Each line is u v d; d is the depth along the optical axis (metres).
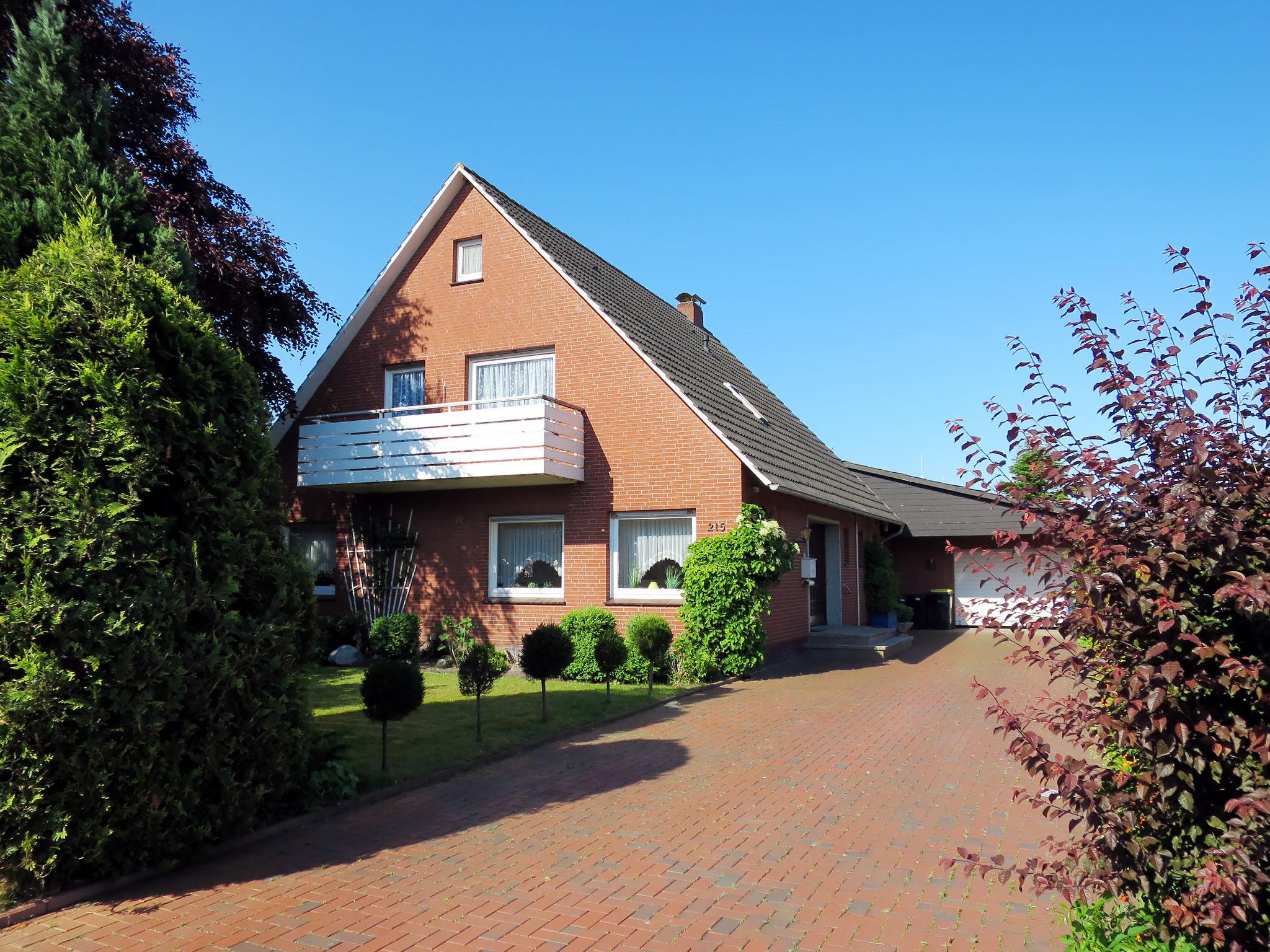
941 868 5.97
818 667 16.53
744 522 15.00
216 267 14.40
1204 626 3.57
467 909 5.34
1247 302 3.78
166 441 5.99
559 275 17.17
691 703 12.65
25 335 5.66
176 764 5.82
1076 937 4.59
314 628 7.04
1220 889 3.26
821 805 7.46
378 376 18.66
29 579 5.30
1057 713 4.05
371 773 8.02
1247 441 3.70
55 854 5.29
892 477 28.00
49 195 8.23
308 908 5.36
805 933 5.00
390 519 18.28
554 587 16.95
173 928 5.07
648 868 6.01
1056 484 3.96
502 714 11.20
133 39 14.41
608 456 16.38
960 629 25.78
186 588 5.90
